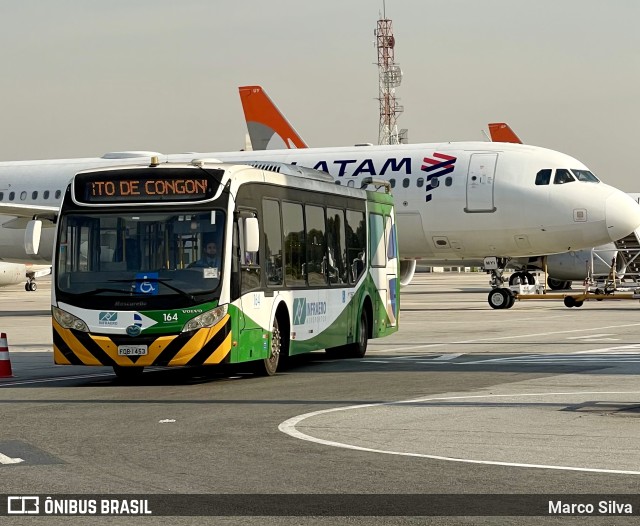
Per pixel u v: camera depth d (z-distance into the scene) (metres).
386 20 181.38
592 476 14.59
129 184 27.06
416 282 137.38
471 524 12.09
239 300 26.83
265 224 28.69
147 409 22.14
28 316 62.28
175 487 14.13
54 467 15.64
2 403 23.47
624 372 28.36
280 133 79.12
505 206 57.19
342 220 34.19
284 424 19.61
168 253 26.61
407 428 18.92
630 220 56.56
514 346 37.62
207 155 65.38
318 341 31.86
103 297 26.48
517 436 17.91
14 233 70.12
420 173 59.06
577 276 79.44
